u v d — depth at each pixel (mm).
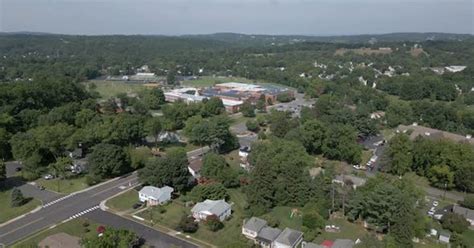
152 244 65375
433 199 89000
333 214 77375
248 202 79312
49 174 93875
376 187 74750
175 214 76000
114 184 90125
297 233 66688
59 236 64312
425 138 112875
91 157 91938
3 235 67562
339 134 112188
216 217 70938
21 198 79000
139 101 176000
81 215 75188
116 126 108562
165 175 83375
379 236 68875
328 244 65312
